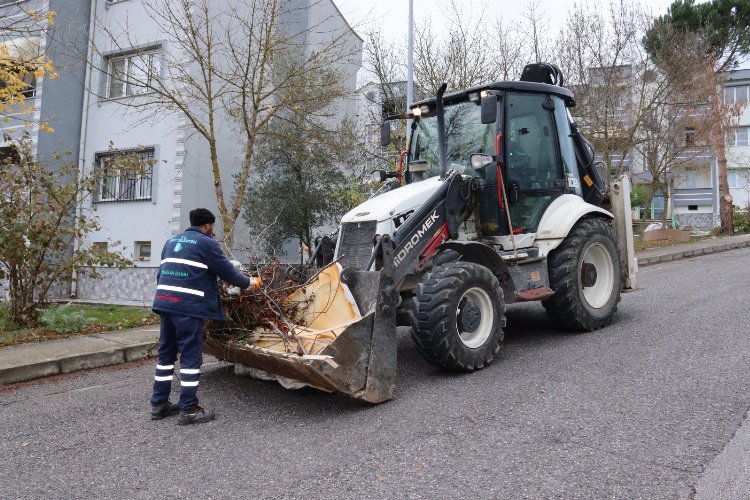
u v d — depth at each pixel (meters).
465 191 5.84
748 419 3.78
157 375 4.62
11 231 7.84
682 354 5.35
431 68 14.78
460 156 6.32
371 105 15.66
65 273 9.03
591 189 7.45
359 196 13.34
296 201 13.67
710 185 35.75
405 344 6.66
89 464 3.74
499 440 3.67
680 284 9.92
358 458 3.54
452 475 3.23
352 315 4.73
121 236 14.55
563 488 3.01
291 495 3.11
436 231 5.60
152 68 11.83
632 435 3.63
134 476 3.50
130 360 7.07
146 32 14.31
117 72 12.07
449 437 3.78
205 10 10.79
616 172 17.77
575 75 15.73
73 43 13.19
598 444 3.52
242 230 14.42
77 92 15.28
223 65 13.59
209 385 5.43
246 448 3.84
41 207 8.23
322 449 3.72
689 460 3.26
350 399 4.76
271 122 13.46
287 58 13.39
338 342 4.34
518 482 3.10
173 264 4.52
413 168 6.66
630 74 16.20
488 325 5.36
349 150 14.03
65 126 15.12
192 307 4.44
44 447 4.11
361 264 5.27
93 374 6.48
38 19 10.94
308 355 4.26
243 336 4.93
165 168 13.91
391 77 15.34
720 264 13.09
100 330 8.24
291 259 15.67
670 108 17.95
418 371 5.43
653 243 19.11
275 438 3.99
